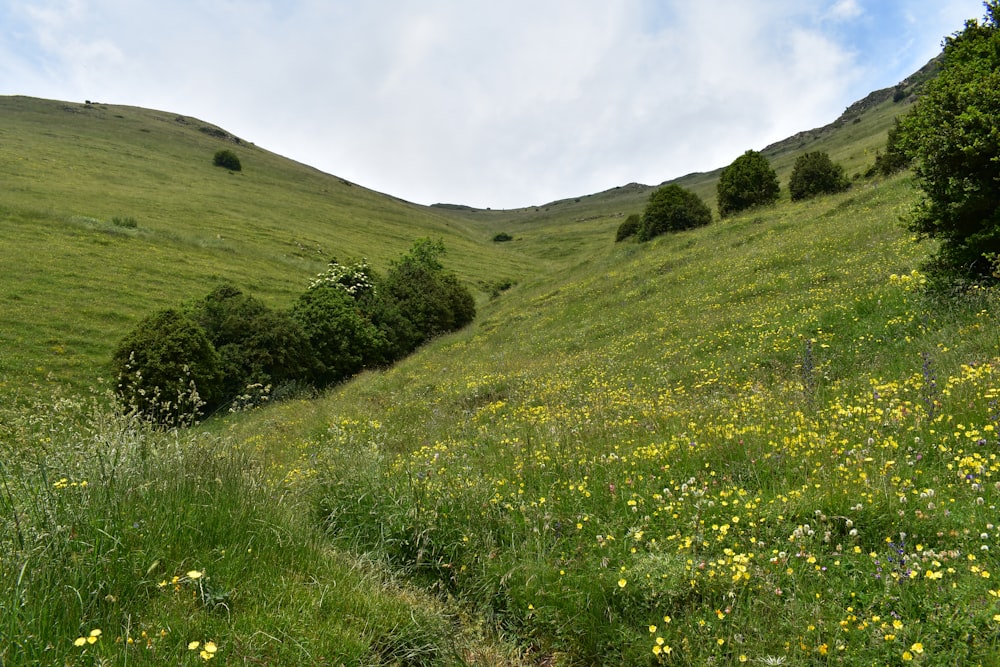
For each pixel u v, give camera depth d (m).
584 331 21.83
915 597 3.39
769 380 10.67
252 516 4.58
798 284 17.47
